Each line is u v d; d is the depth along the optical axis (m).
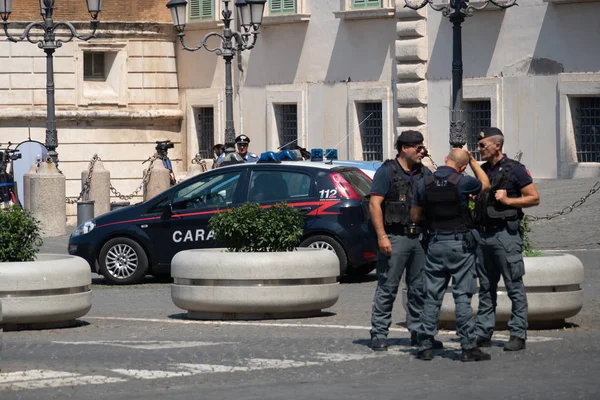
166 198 29.05
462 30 46.59
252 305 21.25
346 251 27.47
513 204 17.30
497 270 17.64
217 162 42.56
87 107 55.66
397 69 48.03
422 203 17.08
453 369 16.23
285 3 51.94
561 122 43.97
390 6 48.44
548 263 19.31
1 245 21.16
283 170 28.20
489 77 45.91
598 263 29.75
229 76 43.22
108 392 14.94
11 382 15.62
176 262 21.88
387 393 14.59
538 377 15.50
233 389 14.98
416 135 17.59
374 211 17.52
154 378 15.81
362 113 50.28
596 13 42.97
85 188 47.84
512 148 45.50
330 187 27.70
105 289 28.20
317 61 51.16
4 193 52.06
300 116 51.78
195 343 18.75
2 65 54.91
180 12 43.00
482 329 17.73
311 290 21.41
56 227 43.56
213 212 28.48
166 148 49.12
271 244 21.72
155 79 56.59
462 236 16.77
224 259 21.27
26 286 20.52
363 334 19.61
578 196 40.12
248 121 54.00
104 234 29.19
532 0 44.59
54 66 55.31
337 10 50.28
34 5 54.72
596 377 15.43
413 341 18.17
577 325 20.12
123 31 55.97
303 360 17.03
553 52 44.16
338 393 14.63
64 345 18.78
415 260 17.70
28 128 55.09
